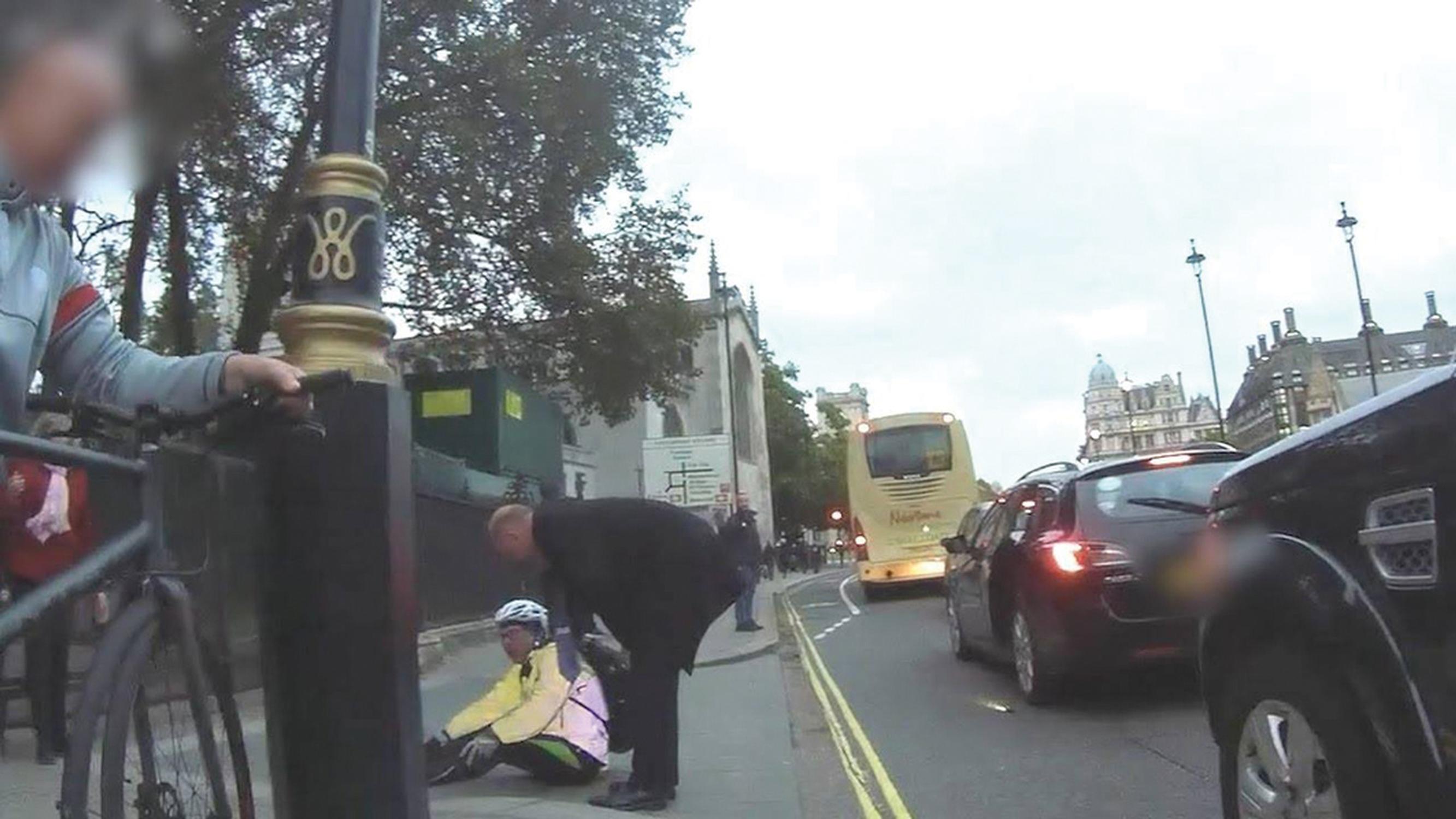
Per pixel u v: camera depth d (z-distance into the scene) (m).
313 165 3.54
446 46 15.55
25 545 2.46
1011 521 9.81
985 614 10.29
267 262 16.36
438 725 8.60
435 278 19.00
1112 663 7.91
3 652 2.25
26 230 2.40
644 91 18.14
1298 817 3.50
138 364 2.72
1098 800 6.07
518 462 19.52
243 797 2.78
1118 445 142.62
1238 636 3.90
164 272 18.78
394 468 3.42
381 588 3.35
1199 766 6.64
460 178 16.27
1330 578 3.29
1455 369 3.03
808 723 9.09
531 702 6.59
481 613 16.06
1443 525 2.88
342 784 3.29
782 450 76.62
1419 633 2.94
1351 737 3.21
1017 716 8.51
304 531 3.32
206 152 14.78
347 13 3.70
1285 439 3.94
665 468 33.22
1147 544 7.94
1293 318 81.12
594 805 6.04
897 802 6.32
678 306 20.44
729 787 6.61
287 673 3.33
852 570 59.50
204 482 2.80
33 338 2.38
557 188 17.14
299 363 3.35
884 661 12.70
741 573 6.27
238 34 13.97
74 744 2.27
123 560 2.43
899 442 25.41
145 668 2.46
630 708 6.18
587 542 6.09
